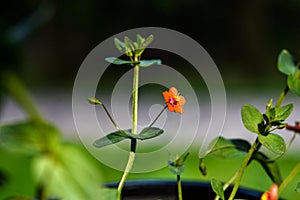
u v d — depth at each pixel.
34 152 0.78
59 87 9.40
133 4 10.22
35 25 1.47
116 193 1.00
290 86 1.32
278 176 1.40
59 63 10.22
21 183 3.38
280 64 1.47
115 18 10.30
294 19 10.82
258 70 10.66
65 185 0.77
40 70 9.95
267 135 1.20
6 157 3.65
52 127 0.79
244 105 1.21
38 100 8.20
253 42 10.80
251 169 3.73
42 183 0.78
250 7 10.78
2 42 1.18
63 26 10.19
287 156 4.54
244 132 6.21
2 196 2.04
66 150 0.79
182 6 10.36
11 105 6.67
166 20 10.45
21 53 1.26
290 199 3.40
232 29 10.83
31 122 0.79
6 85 0.79
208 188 1.41
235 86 9.32
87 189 0.78
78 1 9.92
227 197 1.36
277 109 1.20
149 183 1.42
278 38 10.87
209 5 10.61
